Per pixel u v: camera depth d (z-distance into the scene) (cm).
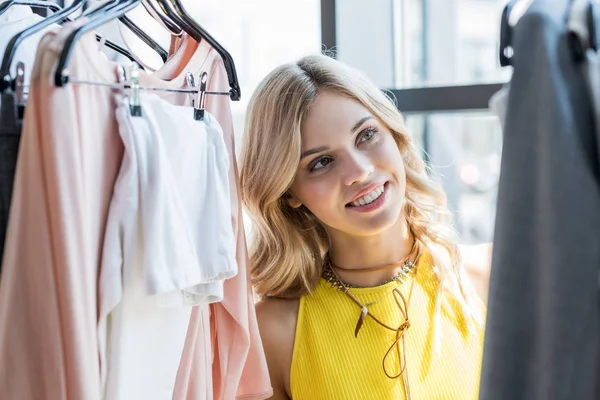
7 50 97
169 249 95
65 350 87
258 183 136
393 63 211
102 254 95
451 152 219
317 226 147
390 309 136
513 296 72
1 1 116
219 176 108
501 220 73
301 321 142
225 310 124
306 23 210
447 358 132
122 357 98
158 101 101
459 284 139
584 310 66
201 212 106
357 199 128
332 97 130
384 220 128
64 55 85
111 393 98
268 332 143
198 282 99
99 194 95
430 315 137
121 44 178
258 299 154
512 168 71
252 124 136
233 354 123
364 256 139
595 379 68
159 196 95
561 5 72
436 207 147
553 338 67
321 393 134
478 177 220
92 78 93
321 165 131
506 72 207
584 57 70
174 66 112
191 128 105
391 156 129
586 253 66
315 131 128
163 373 105
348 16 200
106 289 94
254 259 151
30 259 87
